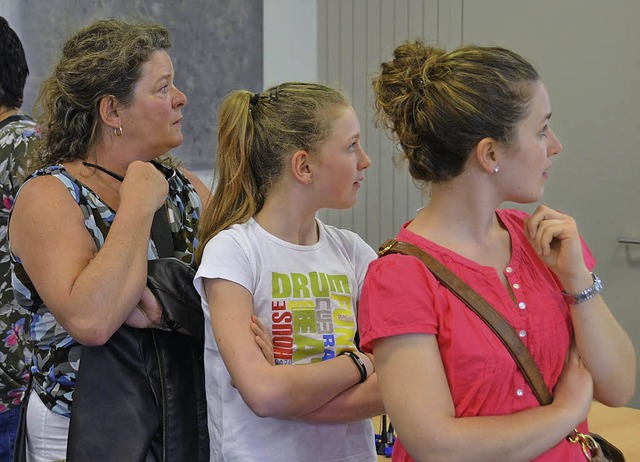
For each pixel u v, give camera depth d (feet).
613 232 20.71
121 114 9.85
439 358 6.82
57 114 10.00
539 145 6.95
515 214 7.95
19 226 9.43
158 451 9.12
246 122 9.19
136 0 21.65
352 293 9.41
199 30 23.24
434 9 23.85
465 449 6.56
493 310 6.90
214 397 8.95
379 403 8.60
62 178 9.61
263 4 25.11
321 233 9.57
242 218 9.11
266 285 8.81
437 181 7.25
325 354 8.91
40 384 9.85
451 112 6.90
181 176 11.05
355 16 25.79
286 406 8.21
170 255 10.33
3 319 12.64
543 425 6.67
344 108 9.18
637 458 11.73
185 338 9.36
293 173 8.96
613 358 7.21
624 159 20.34
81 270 9.05
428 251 7.14
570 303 7.21
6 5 19.19
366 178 25.85
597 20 20.57
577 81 21.09
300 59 26.48
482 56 6.98
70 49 9.98
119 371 9.02
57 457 9.77
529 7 21.84
